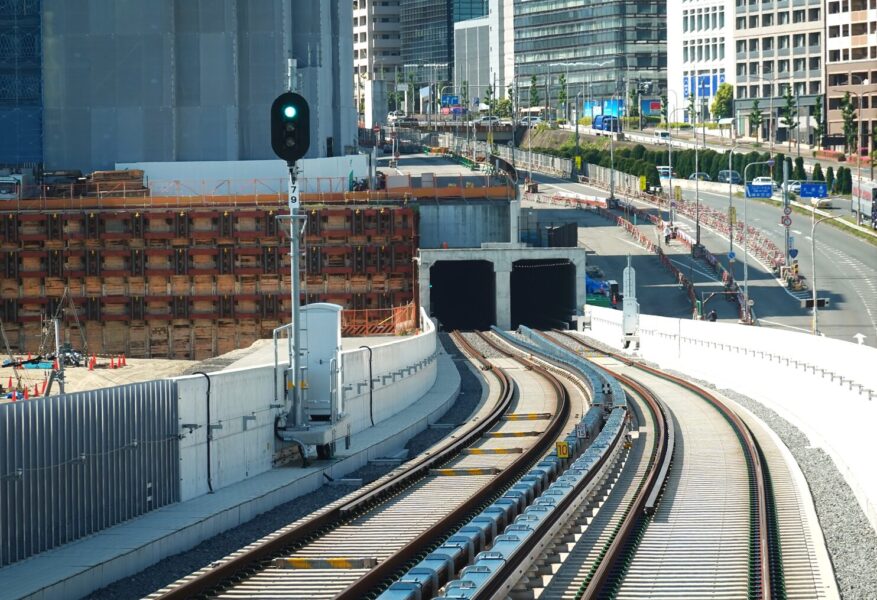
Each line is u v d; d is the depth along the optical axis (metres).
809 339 57.50
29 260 125.25
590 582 27.17
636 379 83.25
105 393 33.84
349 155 154.88
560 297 137.62
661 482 40.78
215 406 39.91
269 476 42.72
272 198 127.06
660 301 148.25
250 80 140.12
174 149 137.25
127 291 125.62
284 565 29.73
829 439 49.88
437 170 191.75
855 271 162.00
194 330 126.06
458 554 26.86
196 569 30.67
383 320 121.50
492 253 127.12
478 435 56.88
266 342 99.00
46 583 26.89
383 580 27.70
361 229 127.38
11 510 29.62
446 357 100.12
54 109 136.62
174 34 137.25
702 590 27.61
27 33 138.88
